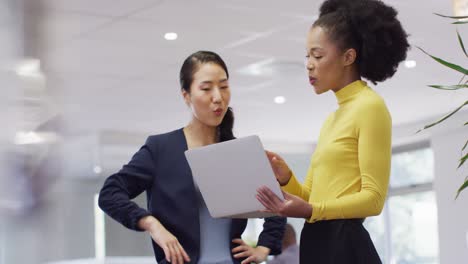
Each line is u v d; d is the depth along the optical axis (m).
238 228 2.68
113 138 11.95
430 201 13.38
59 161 7.98
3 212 6.34
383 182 2.40
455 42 8.10
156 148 2.73
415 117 12.20
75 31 7.30
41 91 7.94
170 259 2.51
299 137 13.63
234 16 7.06
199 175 2.49
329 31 2.53
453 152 12.05
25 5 6.68
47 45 7.45
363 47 2.53
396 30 2.58
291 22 7.29
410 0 6.77
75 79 8.76
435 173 12.34
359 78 2.57
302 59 8.55
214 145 2.43
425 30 7.70
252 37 7.73
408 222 13.77
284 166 2.66
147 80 9.14
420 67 9.14
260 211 2.47
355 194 2.38
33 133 7.34
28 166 6.88
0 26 7.00
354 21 2.53
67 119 10.01
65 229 11.30
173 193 2.67
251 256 2.68
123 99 10.04
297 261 7.43
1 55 7.18
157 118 11.34
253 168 2.39
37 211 6.68
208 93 2.65
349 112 2.49
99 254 12.49
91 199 12.35
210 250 2.64
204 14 6.97
